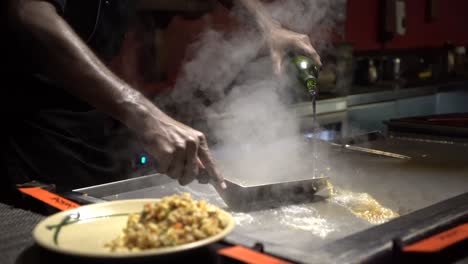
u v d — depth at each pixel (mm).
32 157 1722
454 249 875
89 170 1841
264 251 833
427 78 4566
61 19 1271
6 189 1274
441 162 1642
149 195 1323
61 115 1768
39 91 1702
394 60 4188
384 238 872
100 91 1202
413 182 1420
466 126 1921
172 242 811
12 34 1295
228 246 871
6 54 1574
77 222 963
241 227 1071
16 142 1703
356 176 1489
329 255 807
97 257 753
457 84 4332
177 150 1127
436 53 4758
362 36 4141
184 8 2934
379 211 1175
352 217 1131
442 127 1966
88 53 1244
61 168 1764
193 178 1161
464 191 1331
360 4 4066
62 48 1219
